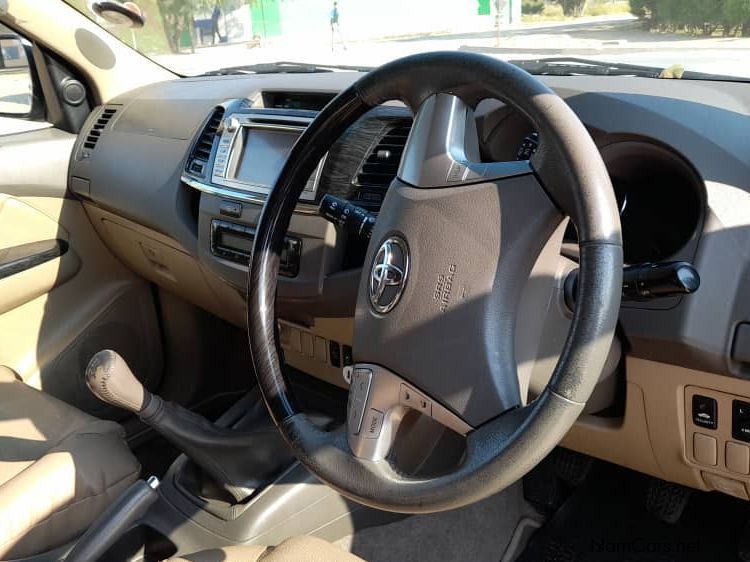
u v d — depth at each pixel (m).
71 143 1.94
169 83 1.97
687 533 1.54
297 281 1.33
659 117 1.07
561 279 0.94
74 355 1.93
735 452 1.04
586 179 0.71
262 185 1.42
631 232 1.19
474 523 1.55
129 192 1.74
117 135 1.85
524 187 0.77
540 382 0.99
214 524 1.31
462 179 0.81
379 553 1.47
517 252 0.77
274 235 1.05
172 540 1.32
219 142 1.53
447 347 0.79
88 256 1.95
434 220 0.81
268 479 1.34
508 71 0.79
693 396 1.04
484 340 0.77
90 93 2.01
